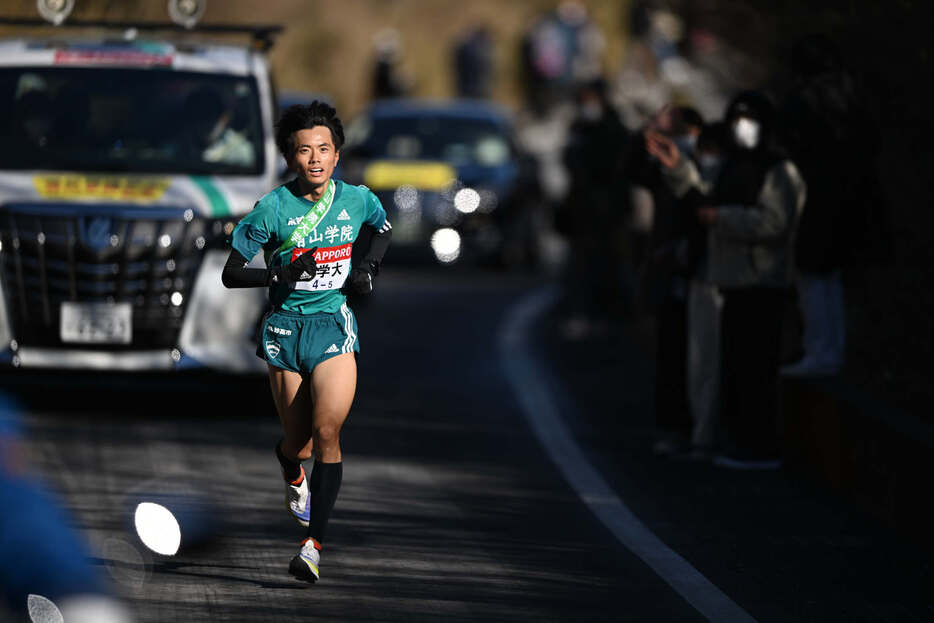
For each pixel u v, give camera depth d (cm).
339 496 3409
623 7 15738
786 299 3775
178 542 2809
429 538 3075
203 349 4144
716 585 2788
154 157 4369
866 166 3856
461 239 7812
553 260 9112
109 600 2573
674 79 7456
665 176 3716
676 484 3622
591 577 2820
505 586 2748
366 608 2597
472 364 5344
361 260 2767
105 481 3434
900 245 4147
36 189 4150
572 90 12731
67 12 4631
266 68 4678
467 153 8169
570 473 3719
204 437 3966
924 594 2769
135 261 4106
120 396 4494
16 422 4044
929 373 3919
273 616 2541
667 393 3938
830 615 2633
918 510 3122
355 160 8050
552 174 10338
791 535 3161
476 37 13500
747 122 3675
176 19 4662
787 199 3675
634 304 6097
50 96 4478
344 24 15300
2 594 2517
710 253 3756
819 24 4628
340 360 2730
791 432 3928
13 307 4106
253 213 2678
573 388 4925
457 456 3878
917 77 4197
